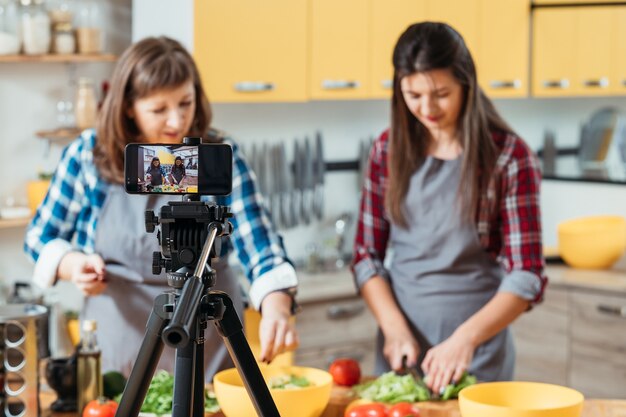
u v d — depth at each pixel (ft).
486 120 8.86
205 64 11.80
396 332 8.95
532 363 14.01
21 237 12.34
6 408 6.95
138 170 5.00
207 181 4.98
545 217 15.81
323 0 12.75
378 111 15.49
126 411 4.73
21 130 12.19
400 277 9.45
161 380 6.87
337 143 15.07
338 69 12.97
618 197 14.93
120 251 8.26
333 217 15.08
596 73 15.17
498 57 14.38
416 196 9.16
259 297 7.91
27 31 11.50
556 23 14.76
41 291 12.23
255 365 4.91
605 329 13.25
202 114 8.37
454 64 8.33
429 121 8.59
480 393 6.70
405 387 7.22
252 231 8.31
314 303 12.51
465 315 9.17
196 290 4.25
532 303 8.84
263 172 14.12
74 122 12.14
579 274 13.94
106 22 12.66
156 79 7.77
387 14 13.33
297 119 14.51
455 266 9.16
